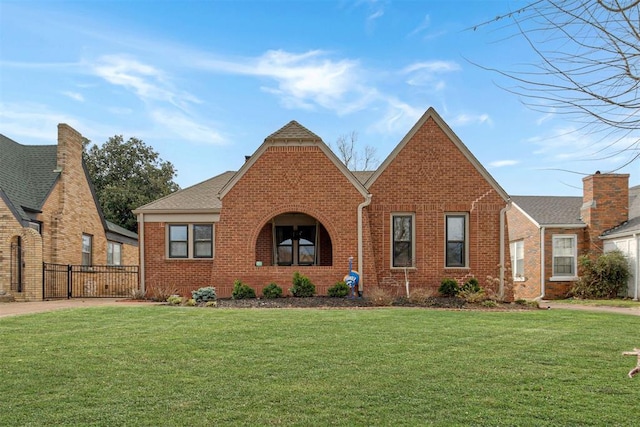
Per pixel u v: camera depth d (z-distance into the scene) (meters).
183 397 5.71
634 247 20.08
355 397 5.75
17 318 11.28
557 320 11.85
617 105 3.46
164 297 17.36
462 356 7.79
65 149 22.12
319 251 19.17
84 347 8.21
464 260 18.11
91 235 24.84
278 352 7.95
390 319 11.45
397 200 18.16
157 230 19.23
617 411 5.36
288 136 17.66
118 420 4.98
